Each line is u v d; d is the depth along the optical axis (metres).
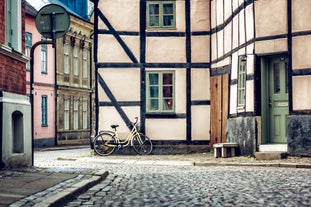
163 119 17.91
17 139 10.93
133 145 17.58
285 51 13.31
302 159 12.75
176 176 9.95
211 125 17.41
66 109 32.66
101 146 17.66
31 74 11.65
